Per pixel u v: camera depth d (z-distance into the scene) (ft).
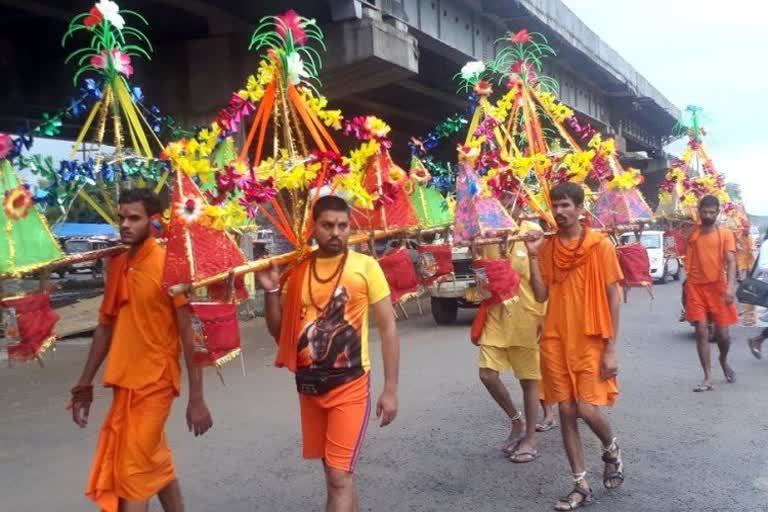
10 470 18.47
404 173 14.71
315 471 17.60
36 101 54.19
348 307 11.80
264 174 12.05
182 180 11.30
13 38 52.01
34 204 11.20
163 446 12.09
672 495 15.35
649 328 41.57
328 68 49.70
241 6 49.88
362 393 11.77
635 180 19.40
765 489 15.58
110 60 13.73
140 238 11.98
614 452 15.49
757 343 30.04
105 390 29.37
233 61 52.37
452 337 40.37
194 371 12.05
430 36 58.44
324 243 11.79
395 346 12.03
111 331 12.58
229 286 11.50
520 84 19.80
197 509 15.25
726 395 24.09
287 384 28.45
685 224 32.58
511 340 17.88
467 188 16.67
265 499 15.78
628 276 17.84
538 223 18.03
